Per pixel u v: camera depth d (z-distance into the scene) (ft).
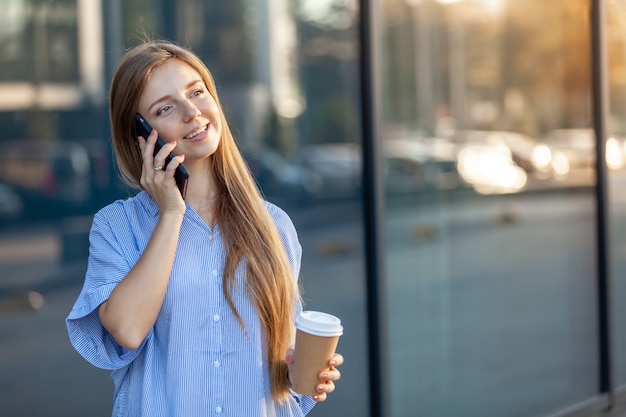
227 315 8.83
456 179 19.35
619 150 23.24
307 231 16.94
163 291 8.43
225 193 9.22
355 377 17.69
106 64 14.46
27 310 13.80
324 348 8.61
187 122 8.77
